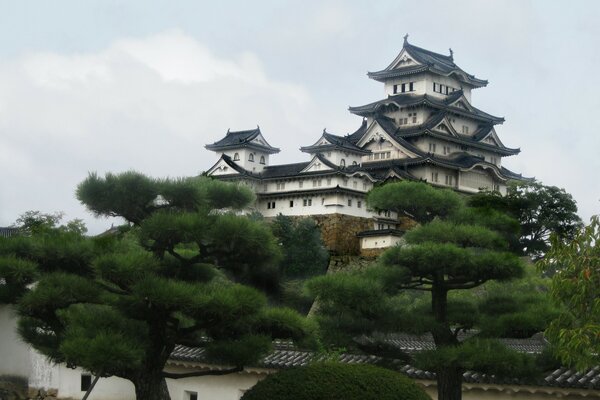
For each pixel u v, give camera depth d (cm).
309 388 1822
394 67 11975
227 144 10925
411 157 10631
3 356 3694
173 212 2008
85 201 2006
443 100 11612
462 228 2406
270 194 10500
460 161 10956
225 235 1917
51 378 3612
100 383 3478
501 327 2289
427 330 2327
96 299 1973
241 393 2966
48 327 2250
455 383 2366
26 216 6125
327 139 10425
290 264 7712
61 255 2009
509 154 11988
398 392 1816
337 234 9812
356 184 10169
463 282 2403
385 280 2302
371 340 2628
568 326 2053
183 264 2073
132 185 1978
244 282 2242
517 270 2291
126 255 1867
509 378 2409
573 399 2412
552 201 9381
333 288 2212
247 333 2045
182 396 3145
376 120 11025
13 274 1933
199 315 1877
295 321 2069
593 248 2027
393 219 10456
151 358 2033
